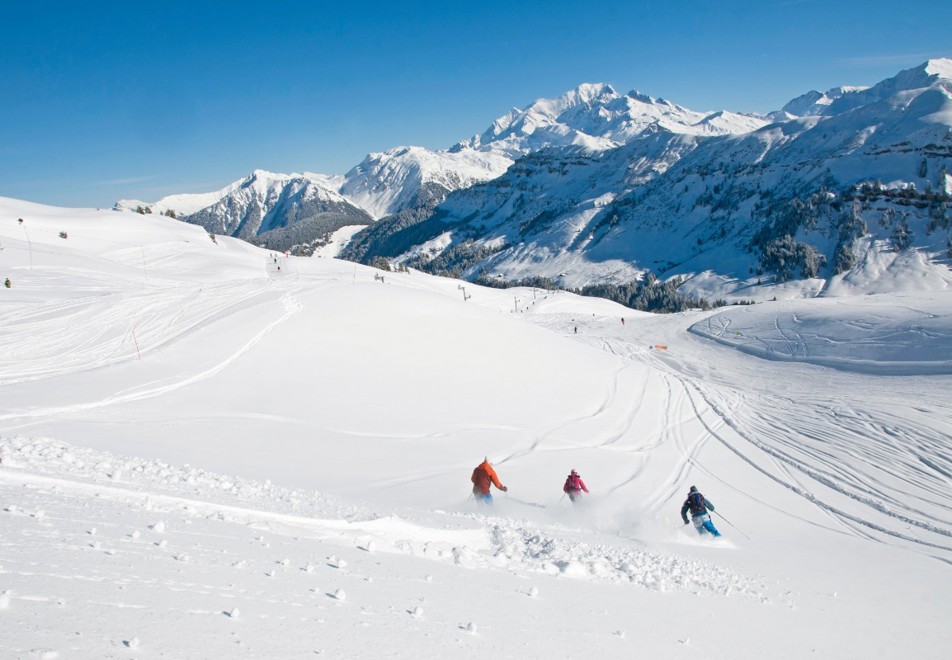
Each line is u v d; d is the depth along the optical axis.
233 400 22.42
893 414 27.56
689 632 6.03
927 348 39.19
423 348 32.09
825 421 28.08
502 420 25.34
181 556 4.78
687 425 28.48
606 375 35.41
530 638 4.68
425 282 107.19
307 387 25.06
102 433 15.68
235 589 4.30
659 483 19.12
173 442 16.11
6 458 7.88
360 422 22.41
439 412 24.97
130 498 6.73
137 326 30.75
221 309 34.31
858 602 9.32
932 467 21.17
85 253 68.94
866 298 60.72
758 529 15.20
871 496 18.69
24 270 48.84
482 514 12.91
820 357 43.84
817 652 6.32
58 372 23.14
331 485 14.41
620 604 6.65
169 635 3.26
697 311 75.19
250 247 103.75
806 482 20.31
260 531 6.43
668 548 11.88
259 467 15.08
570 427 25.78
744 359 48.19
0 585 3.46
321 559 5.74
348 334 31.84
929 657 6.96
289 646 3.49
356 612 4.36
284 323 32.03
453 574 6.38
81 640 2.94
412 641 4.02
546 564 7.88
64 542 4.56
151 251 76.38
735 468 21.83
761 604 8.20
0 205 80.25
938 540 15.23
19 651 2.65
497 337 36.56
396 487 15.15
